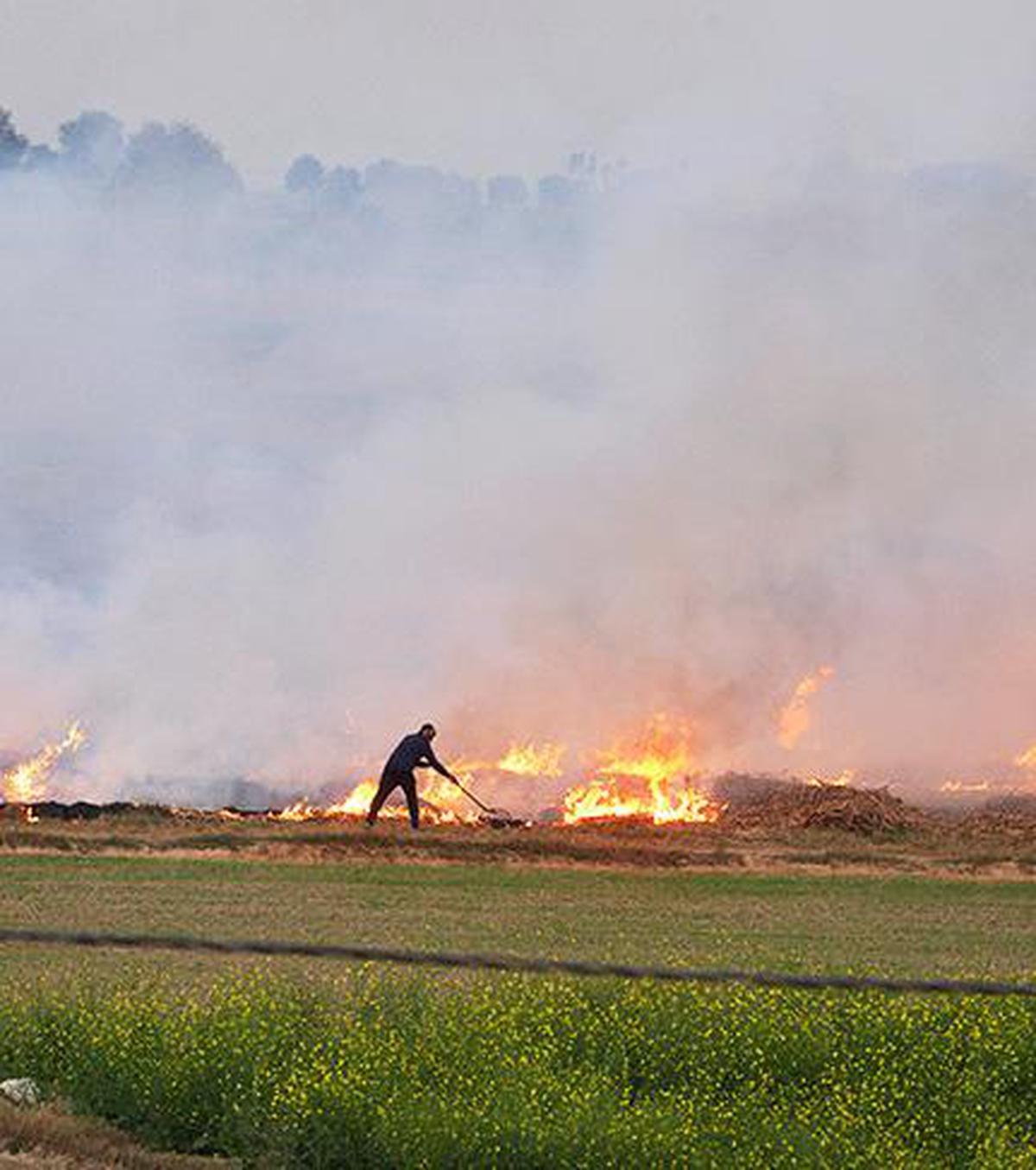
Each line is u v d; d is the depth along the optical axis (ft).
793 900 220.02
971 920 208.13
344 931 186.29
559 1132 108.37
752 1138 110.32
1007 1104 119.75
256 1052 118.11
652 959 168.86
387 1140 109.29
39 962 159.53
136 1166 105.70
